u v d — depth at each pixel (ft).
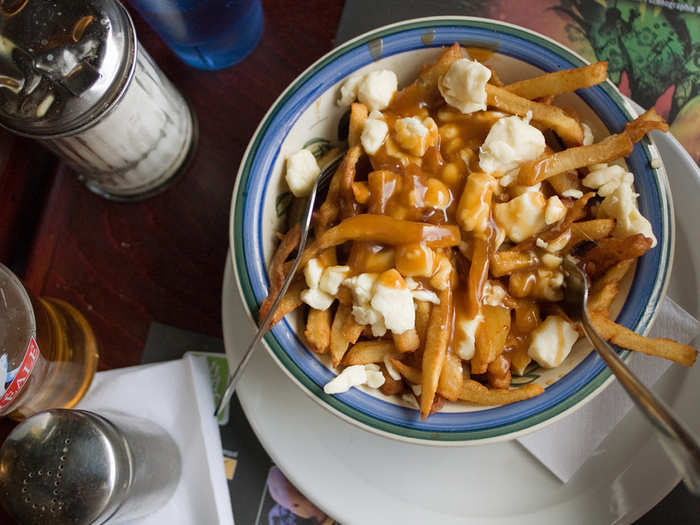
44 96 1.26
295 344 1.20
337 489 1.36
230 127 1.57
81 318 1.51
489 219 1.20
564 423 1.36
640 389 0.96
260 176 1.24
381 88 1.26
